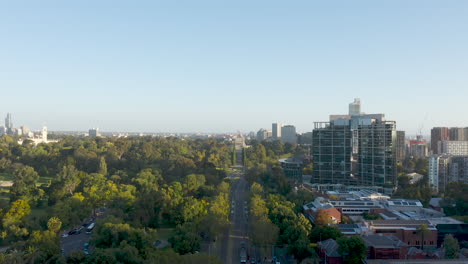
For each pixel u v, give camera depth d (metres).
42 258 186.88
